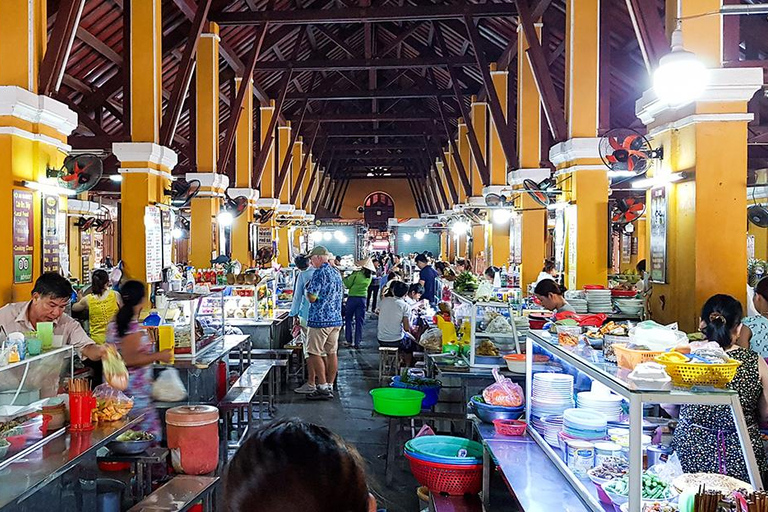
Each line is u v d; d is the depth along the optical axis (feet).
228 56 41.42
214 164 35.12
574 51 24.50
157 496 10.59
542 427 10.52
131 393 14.28
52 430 9.43
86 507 9.97
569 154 24.31
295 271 41.93
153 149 25.14
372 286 54.24
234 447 16.19
